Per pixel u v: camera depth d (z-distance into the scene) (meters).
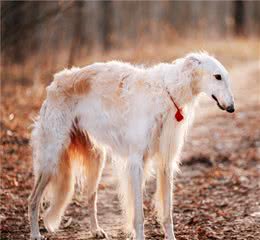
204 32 44.62
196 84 8.82
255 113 20.27
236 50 36.66
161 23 38.59
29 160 13.95
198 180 13.13
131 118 9.04
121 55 30.73
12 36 25.52
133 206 9.03
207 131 18.11
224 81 8.63
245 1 54.66
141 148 8.91
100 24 43.78
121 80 9.32
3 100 18.47
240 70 30.83
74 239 9.67
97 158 9.94
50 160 9.55
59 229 10.20
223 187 12.49
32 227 9.54
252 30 55.31
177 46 35.19
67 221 10.61
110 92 9.34
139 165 8.88
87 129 9.61
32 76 23.95
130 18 50.88
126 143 9.14
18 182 12.34
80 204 11.52
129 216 9.10
